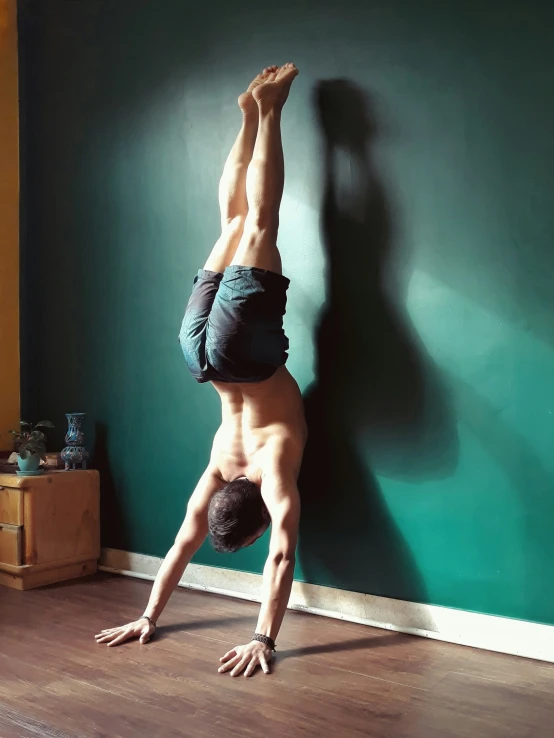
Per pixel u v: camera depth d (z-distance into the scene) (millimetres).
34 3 3713
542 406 2352
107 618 2703
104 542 3445
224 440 2688
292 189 2848
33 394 3744
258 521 2498
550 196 2328
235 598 2965
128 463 3369
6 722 1884
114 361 3432
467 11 2463
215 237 3096
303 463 2834
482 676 2197
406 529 2609
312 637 2531
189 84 3170
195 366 2623
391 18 2617
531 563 2375
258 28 2953
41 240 3717
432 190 2541
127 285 3387
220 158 3078
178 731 1836
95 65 3496
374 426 2674
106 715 1923
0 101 3709
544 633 2332
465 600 2492
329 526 2777
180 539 2652
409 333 2594
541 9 2330
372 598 2666
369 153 2670
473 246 2467
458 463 2504
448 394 2520
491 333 2438
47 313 3699
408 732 1837
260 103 2652
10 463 3270
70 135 3594
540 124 2340
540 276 2350
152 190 3299
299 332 2840
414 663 2295
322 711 1949
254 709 1958
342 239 2734
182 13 3189
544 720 1913
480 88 2445
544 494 2352
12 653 2346
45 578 3178
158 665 2252
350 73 2709
